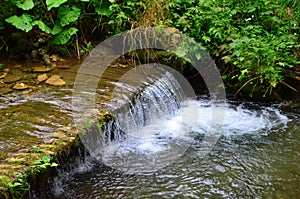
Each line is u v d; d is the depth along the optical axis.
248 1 4.93
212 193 2.72
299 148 3.36
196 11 4.58
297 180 2.89
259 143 3.44
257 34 4.59
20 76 3.88
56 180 2.58
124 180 2.79
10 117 3.05
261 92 4.30
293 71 4.64
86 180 2.75
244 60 4.24
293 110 4.12
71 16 4.29
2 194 2.14
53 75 3.93
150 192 2.69
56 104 3.30
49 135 2.78
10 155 2.50
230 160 3.15
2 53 4.42
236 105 4.23
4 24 4.37
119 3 4.77
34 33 4.58
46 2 4.15
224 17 4.60
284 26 4.73
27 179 2.30
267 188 2.79
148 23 4.56
